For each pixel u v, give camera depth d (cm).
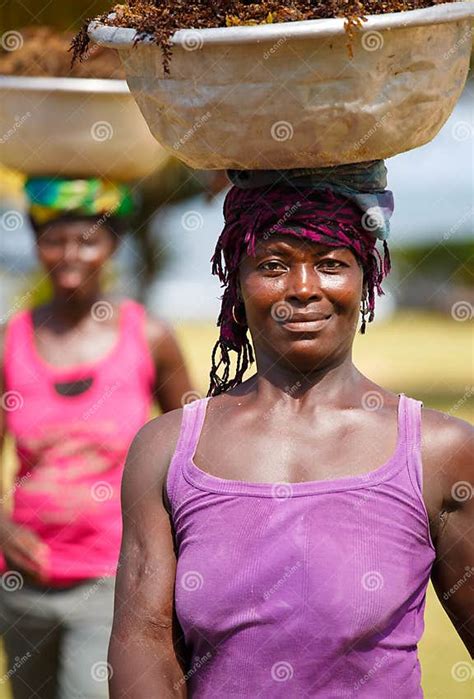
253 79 325
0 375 583
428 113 341
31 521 564
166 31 330
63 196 590
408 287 2702
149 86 348
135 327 589
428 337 2408
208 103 333
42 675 570
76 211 591
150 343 590
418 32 323
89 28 370
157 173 965
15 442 578
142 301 1084
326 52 319
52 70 620
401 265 2683
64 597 560
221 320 376
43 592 561
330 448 342
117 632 350
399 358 2105
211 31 322
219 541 335
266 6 336
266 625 328
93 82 580
